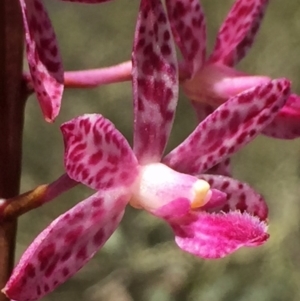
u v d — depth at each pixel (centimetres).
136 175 7
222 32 9
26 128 24
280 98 7
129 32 25
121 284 21
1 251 7
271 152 23
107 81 8
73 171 7
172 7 8
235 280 19
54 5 25
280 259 19
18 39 7
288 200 21
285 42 23
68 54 25
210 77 9
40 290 6
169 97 7
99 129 7
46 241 6
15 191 7
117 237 21
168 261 20
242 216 7
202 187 7
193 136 7
